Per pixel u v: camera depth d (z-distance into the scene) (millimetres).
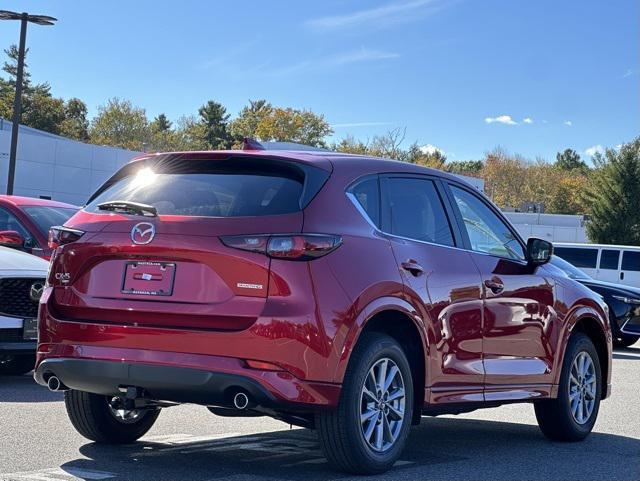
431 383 6059
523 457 6668
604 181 59688
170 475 5449
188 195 5574
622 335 18672
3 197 11508
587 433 7684
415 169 6457
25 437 6484
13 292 8977
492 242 6973
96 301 5520
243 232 5266
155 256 5398
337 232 5469
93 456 5957
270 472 5629
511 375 6832
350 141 98250
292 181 5520
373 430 5617
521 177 122562
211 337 5172
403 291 5793
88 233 5637
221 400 5215
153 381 5246
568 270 19094
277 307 5152
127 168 5965
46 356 5637
